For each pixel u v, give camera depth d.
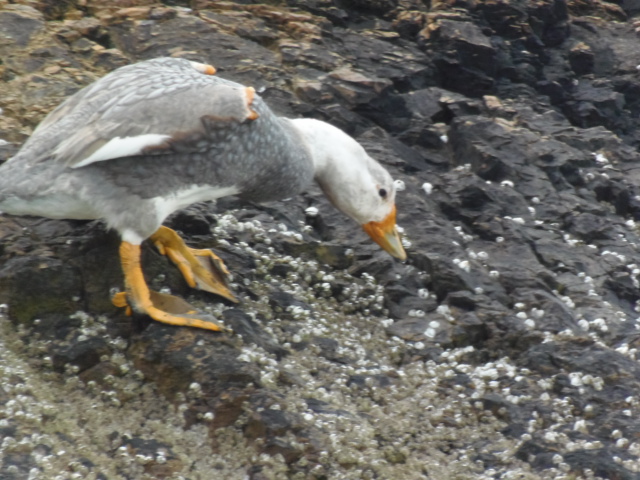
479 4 17.47
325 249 11.75
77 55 14.24
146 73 9.49
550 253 12.69
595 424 9.80
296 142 9.98
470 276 11.78
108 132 8.84
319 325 10.77
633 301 12.62
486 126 14.73
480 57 16.44
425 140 14.85
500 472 9.29
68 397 9.26
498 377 10.44
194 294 10.45
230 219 11.84
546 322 11.18
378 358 10.64
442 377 10.44
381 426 9.62
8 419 8.62
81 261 10.08
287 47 15.34
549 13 18.36
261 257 11.38
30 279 9.76
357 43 16.16
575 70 18.42
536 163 14.46
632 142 17.36
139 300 9.52
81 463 8.48
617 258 13.04
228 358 9.44
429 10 17.55
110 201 9.02
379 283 11.60
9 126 12.36
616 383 10.19
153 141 8.77
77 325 9.78
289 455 8.93
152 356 9.45
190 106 9.00
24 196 9.02
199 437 9.12
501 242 12.69
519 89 16.84
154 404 9.35
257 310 10.59
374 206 10.62
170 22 15.23
